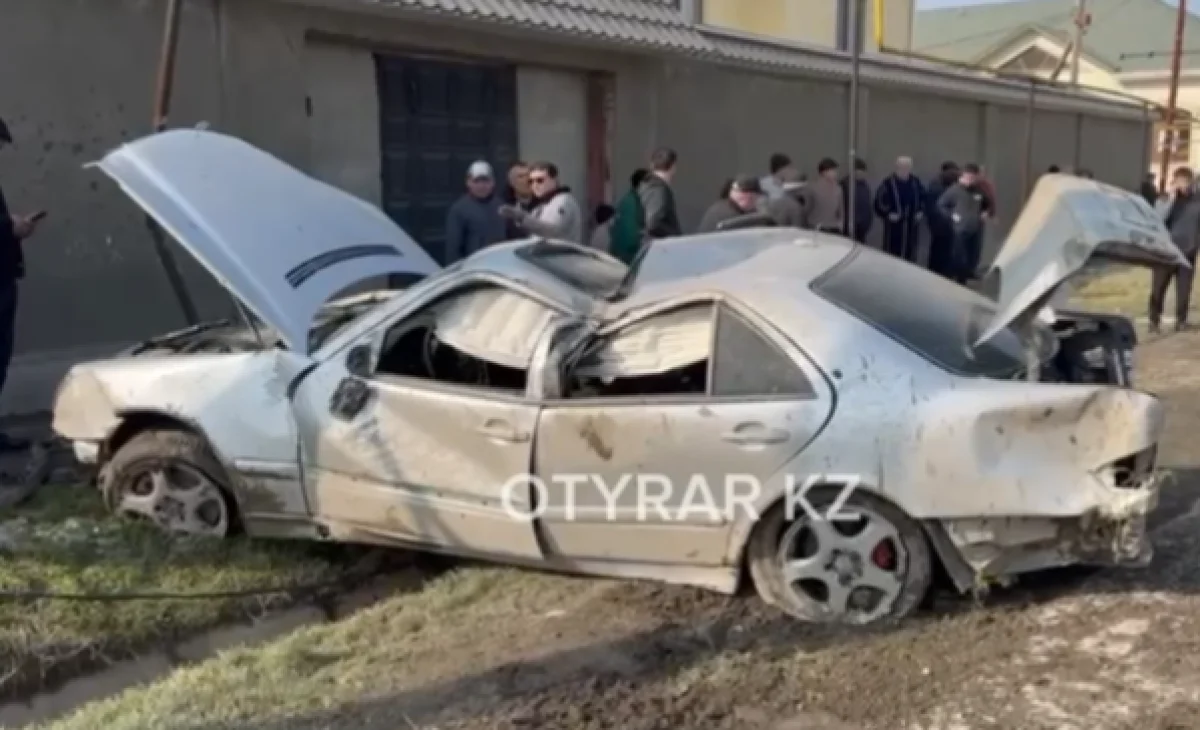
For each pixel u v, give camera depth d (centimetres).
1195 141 3741
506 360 496
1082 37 3622
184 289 824
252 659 452
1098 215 477
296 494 528
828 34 1984
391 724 393
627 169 1448
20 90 837
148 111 923
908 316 478
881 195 1565
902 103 1988
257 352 547
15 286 667
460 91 1248
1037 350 467
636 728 385
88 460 580
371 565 555
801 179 1310
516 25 1150
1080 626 450
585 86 1417
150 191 546
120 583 509
